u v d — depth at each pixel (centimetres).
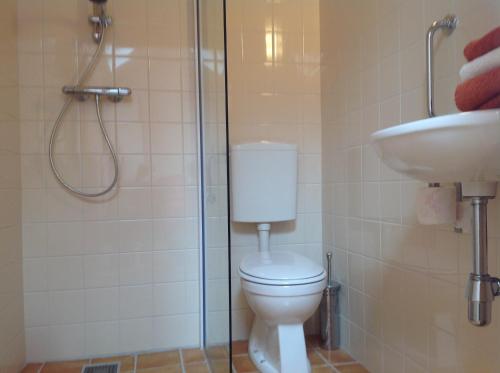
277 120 193
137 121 178
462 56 102
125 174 177
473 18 98
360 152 158
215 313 150
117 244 177
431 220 96
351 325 168
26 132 167
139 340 179
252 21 191
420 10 120
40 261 169
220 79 133
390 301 138
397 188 133
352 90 164
